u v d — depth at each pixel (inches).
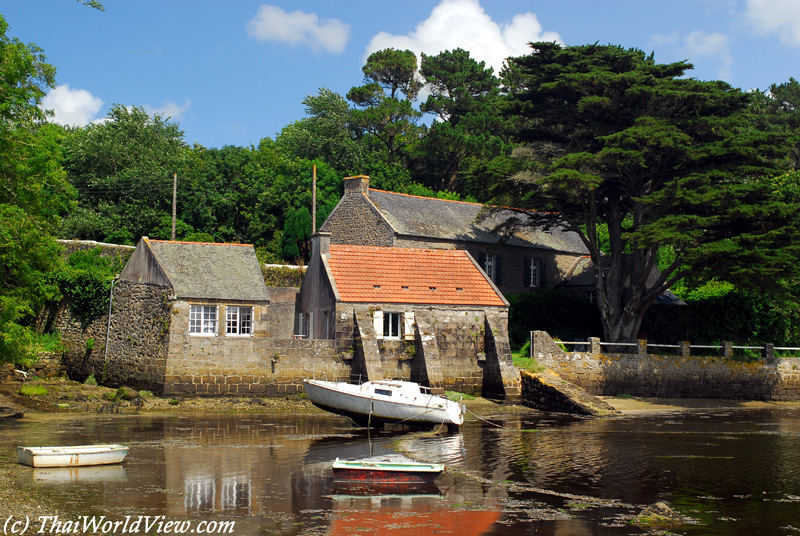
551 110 1771.7
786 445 1084.5
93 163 2615.7
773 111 3715.6
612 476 860.6
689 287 1708.9
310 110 3580.2
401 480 803.4
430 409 1171.3
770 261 1481.3
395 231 1889.8
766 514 704.4
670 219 1517.0
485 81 3346.5
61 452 832.3
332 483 794.8
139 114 2994.6
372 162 2997.0
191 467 857.5
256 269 1519.4
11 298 1162.0
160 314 1417.3
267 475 826.2
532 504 730.2
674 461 952.3
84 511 666.8
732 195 1546.5
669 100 1648.6
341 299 1491.1
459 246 2001.7
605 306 1763.0
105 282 1593.3
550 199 1760.6
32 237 1190.3
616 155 1594.5
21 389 1430.9
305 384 1232.8
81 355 1630.2
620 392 1654.8
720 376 1722.4
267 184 2699.3
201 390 1395.2
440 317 1552.7
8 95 1109.7
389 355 1514.5
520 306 1950.1
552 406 1476.4
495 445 1059.9
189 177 2581.2
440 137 2935.5
